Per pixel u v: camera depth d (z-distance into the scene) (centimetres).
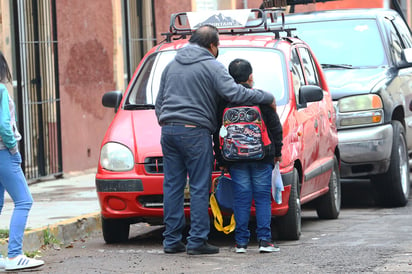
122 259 1349
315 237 1516
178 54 1395
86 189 2245
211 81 1362
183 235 1631
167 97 1379
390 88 2014
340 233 1555
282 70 1591
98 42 2786
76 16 2669
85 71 2706
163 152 1387
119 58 2902
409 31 2445
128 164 1456
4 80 1277
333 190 1755
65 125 2589
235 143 1350
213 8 3541
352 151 1938
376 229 1592
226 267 1248
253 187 1371
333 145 1784
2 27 2283
